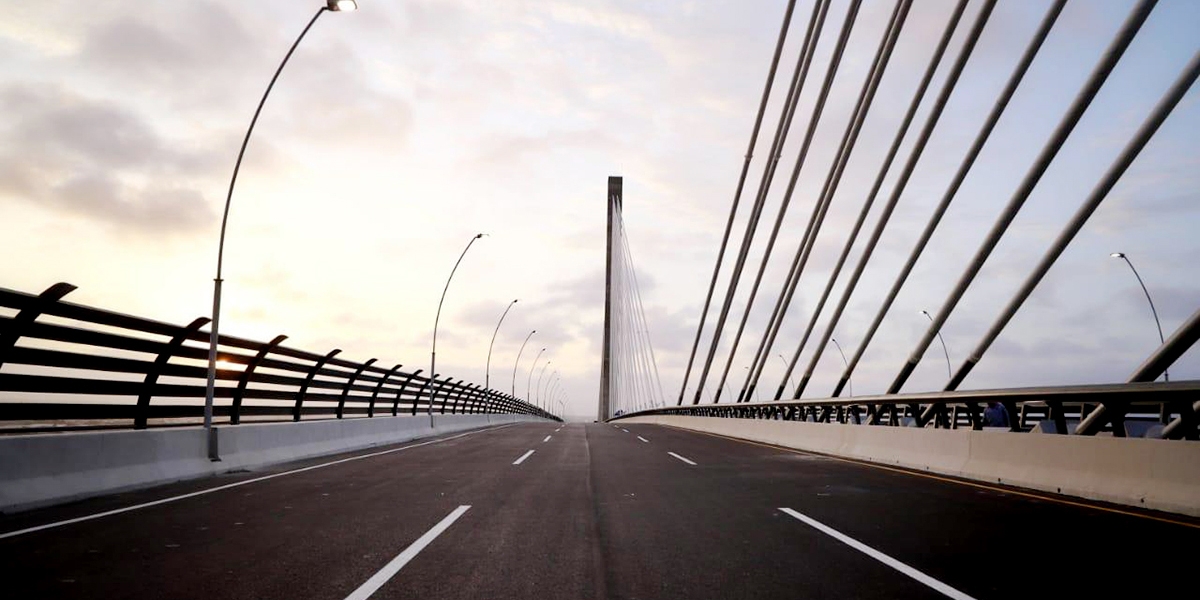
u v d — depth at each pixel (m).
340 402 23.14
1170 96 12.92
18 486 8.76
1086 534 7.20
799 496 10.21
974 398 12.80
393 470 14.01
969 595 5.03
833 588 5.23
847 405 19.98
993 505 9.24
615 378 93.19
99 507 8.98
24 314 9.42
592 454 18.56
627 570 5.79
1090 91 14.73
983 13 18.50
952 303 17.94
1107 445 9.79
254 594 5.04
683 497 10.14
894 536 7.15
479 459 16.80
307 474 13.20
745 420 29.52
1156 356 11.61
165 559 6.08
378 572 5.68
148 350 12.20
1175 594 5.01
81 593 5.03
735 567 5.88
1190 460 8.51
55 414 10.57
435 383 34.06
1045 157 15.65
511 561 6.09
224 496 10.06
